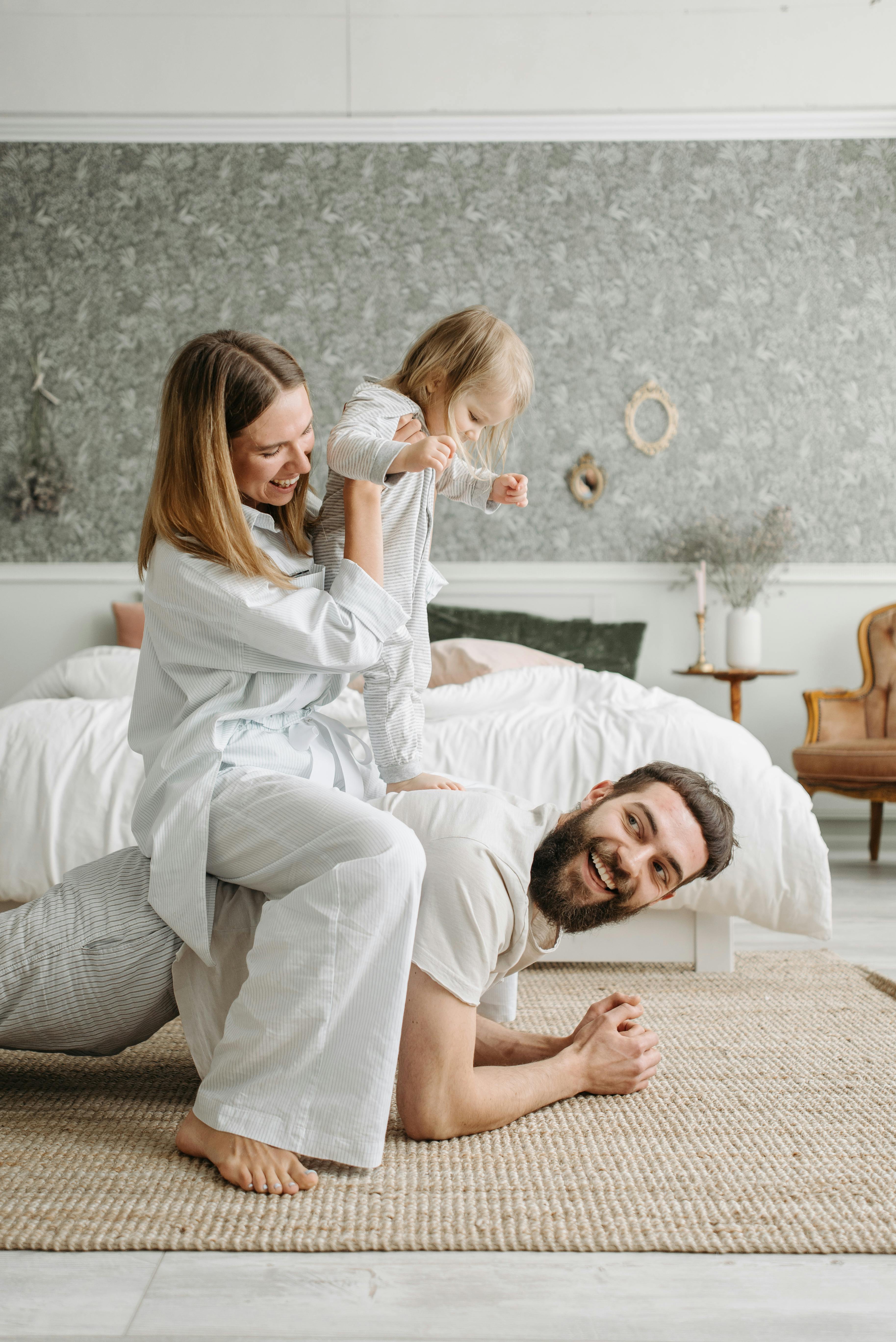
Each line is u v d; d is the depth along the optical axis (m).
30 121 4.53
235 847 1.33
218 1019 1.36
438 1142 1.33
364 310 4.59
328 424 4.59
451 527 4.62
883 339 4.61
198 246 4.58
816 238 4.61
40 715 2.29
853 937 2.71
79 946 1.35
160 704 1.44
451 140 4.58
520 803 1.54
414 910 1.23
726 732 2.35
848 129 4.58
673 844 1.38
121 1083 1.57
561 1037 1.57
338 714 2.52
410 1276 1.01
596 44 4.55
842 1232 1.09
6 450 4.59
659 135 4.59
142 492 4.60
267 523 1.46
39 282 4.57
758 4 4.53
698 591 4.50
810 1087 1.55
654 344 4.61
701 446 4.62
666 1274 1.02
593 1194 1.18
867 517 4.62
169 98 4.54
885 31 4.53
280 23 4.54
